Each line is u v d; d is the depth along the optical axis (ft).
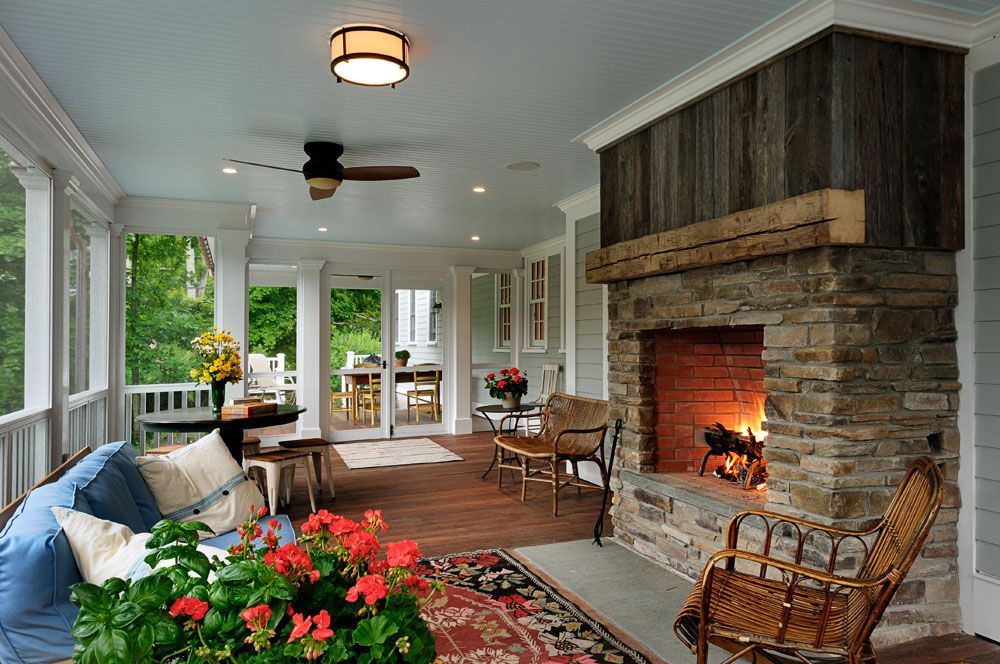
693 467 12.94
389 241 27.12
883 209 8.63
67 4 8.24
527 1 8.30
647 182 12.17
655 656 8.64
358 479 19.75
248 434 25.79
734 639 6.55
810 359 8.76
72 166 13.73
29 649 5.49
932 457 9.01
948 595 9.15
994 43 8.89
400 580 4.51
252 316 26.63
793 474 9.03
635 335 12.77
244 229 20.11
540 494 17.79
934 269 9.12
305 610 4.32
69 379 14.96
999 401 8.81
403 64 9.09
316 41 9.34
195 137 13.55
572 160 15.30
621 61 10.07
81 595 3.84
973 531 9.11
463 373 29.30
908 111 8.87
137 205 18.85
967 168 9.21
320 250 27.07
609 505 16.49
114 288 18.33
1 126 9.73
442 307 29.27
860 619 6.60
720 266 10.38
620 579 11.31
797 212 8.56
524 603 10.32
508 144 14.11
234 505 10.08
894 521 7.09
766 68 9.50
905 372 8.87
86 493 7.45
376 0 8.21
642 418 12.71
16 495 11.18
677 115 11.38
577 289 20.02
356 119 12.53
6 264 11.44
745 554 6.48
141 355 27.30
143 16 8.57
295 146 14.14
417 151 14.58
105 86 10.87
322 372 27.07
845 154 8.46
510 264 29.84
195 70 10.28
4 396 11.22
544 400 26.66
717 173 10.46
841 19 8.36
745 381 12.87
